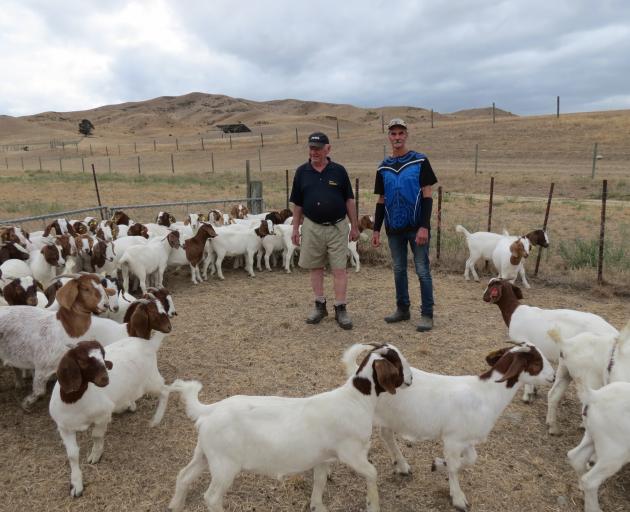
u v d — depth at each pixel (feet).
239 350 23.56
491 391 14.23
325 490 14.64
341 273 26.00
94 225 41.24
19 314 18.54
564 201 71.10
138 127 647.97
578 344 16.11
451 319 26.91
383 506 14.10
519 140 151.43
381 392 13.57
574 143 139.23
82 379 14.03
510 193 84.64
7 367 22.08
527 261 36.45
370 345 14.67
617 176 94.12
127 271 31.45
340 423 13.00
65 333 18.25
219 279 36.04
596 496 13.52
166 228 41.45
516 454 16.19
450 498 14.34
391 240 25.53
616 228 51.37
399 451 15.19
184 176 138.21
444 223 54.90
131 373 16.43
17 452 16.20
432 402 14.10
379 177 25.52
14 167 208.23
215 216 47.60
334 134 248.11
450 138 167.22
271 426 12.85
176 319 27.63
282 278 36.14
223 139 308.40
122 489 14.61
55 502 14.16
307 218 25.54
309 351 23.36
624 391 13.10
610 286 31.01
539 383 14.29
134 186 111.65
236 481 14.87
